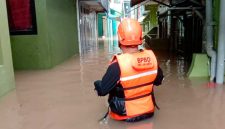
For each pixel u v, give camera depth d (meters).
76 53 13.38
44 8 8.32
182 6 9.13
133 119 3.75
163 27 17.78
